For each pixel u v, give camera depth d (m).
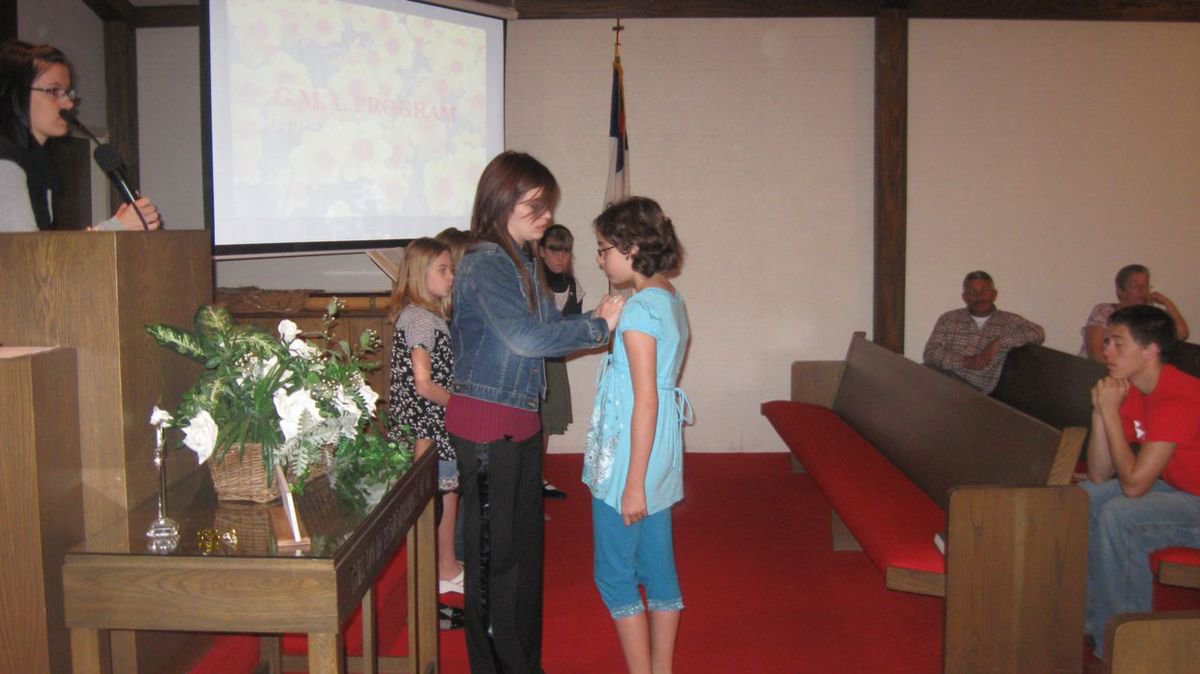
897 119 5.91
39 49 2.37
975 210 6.24
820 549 4.27
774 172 6.18
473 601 2.46
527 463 2.45
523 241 2.50
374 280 6.16
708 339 6.28
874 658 3.16
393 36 4.55
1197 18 6.07
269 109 4.08
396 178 4.60
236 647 2.86
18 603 1.92
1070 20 6.12
